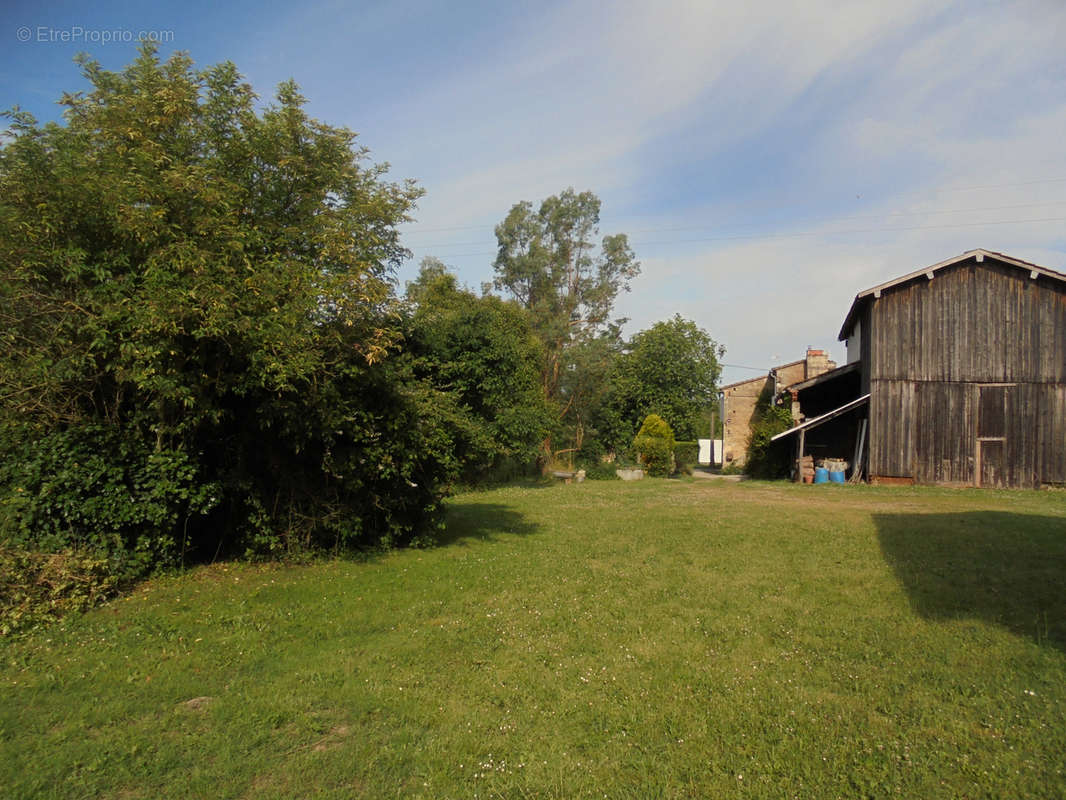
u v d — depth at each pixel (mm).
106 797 3531
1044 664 5281
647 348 35500
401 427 9375
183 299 6777
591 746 4148
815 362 29547
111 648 5652
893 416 21234
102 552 7242
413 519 10703
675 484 24031
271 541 8859
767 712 4578
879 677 5133
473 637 6137
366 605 7148
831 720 4445
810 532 11828
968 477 20719
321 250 8406
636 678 5188
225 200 7598
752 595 7555
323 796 3570
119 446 7566
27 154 7145
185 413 7758
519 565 9227
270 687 4957
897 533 11453
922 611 6805
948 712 4512
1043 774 3709
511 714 4590
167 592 7406
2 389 7266
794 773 3805
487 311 19172
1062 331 20109
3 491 7145
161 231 7227
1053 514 13891
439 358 13305
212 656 5531
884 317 21391
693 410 35781
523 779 3762
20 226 7012
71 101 8008
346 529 9461
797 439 24188
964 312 20906
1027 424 20328
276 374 7547
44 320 7441
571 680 5156
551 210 42062
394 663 5484
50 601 6344
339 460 8969
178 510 8023
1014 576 8094
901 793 3561
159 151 7512
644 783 3717
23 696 4699
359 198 9281
